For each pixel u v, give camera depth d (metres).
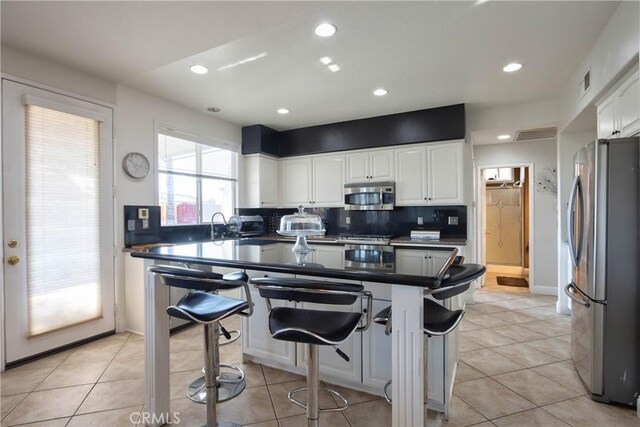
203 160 4.22
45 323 2.60
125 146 3.20
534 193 4.67
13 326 2.42
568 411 1.89
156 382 1.77
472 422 1.79
